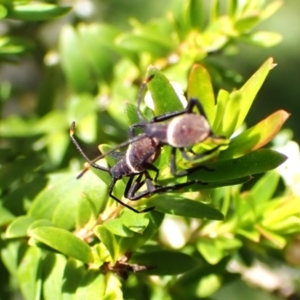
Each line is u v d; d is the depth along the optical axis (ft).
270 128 0.50
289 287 0.71
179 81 0.66
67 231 0.54
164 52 0.69
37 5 0.60
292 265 0.63
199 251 0.62
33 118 0.74
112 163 0.54
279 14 1.33
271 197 0.65
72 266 0.55
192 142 0.49
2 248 0.61
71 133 0.56
